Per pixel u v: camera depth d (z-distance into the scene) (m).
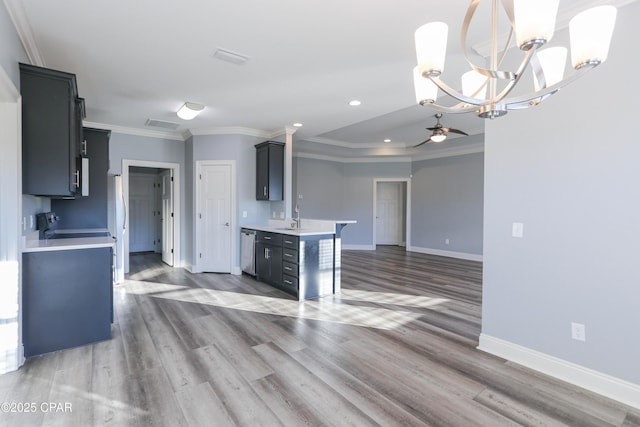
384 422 1.85
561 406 2.00
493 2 1.58
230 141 5.57
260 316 3.57
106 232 4.19
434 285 5.02
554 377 2.31
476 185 7.46
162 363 2.51
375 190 8.96
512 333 2.55
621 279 2.04
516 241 2.51
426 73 1.48
